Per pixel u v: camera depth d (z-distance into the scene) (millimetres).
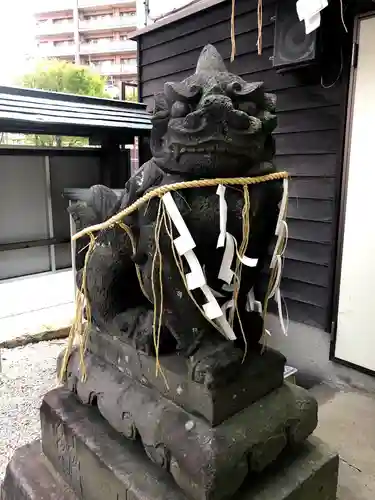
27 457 1433
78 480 1203
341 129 2316
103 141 3680
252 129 828
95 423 1232
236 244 900
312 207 2562
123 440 1152
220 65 950
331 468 1114
